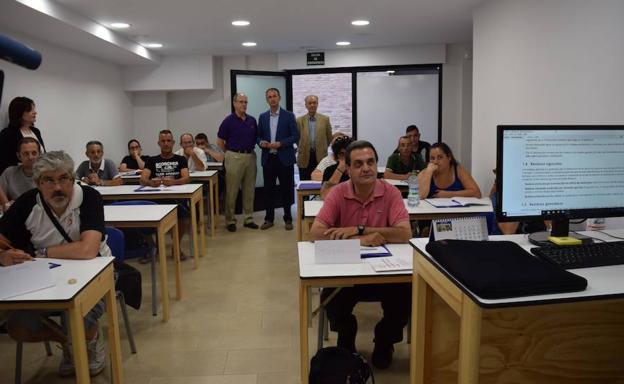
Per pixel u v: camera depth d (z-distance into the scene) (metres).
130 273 2.44
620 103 2.46
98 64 6.31
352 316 2.21
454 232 1.60
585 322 1.58
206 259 4.29
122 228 2.98
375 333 2.29
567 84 2.97
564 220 1.70
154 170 4.61
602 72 2.62
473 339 1.24
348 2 4.20
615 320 1.59
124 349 2.56
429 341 1.71
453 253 1.40
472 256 1.37
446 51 6.83
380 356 2.29
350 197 2.29
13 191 3.31
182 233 4.32
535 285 1.19
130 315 3.03
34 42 4.78
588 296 1.20
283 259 4.26
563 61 3.02
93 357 2.27
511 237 1.79
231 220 5.41
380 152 7.25
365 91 7.18
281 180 5.54
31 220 2.06
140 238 3.08
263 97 6.82
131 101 7.44
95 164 4.92
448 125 7.04
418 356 1.71
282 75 6.95
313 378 1.86
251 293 3.40
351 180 2.32
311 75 7.25
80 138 5.80
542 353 1.57
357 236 2.16
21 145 3.27
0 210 3.01
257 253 4.47
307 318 1.82
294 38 5.95
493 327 1.53
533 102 3.41
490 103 4.16
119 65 7.00
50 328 1.96
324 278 1.78
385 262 1.89
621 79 2.45
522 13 3.54
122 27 5.00
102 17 4.54
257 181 6.80
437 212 2.89
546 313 1.55
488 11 4.15
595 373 1.63
